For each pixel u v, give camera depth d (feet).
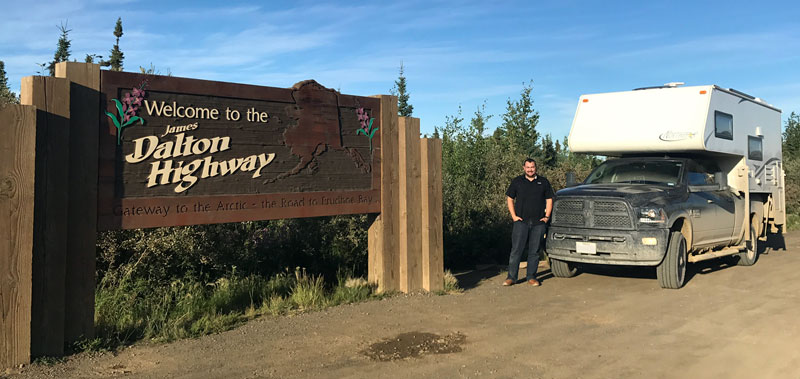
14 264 13.98
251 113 19.52
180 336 17.33
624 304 23.04
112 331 17.10
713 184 32.09
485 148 45.19
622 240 26.50
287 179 20.51
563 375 14.43
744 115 35.55
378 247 24.07
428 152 24.70
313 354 15.99
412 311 21.22
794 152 93.66
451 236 34.68
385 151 23.58
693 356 16.10
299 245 28.12
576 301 23.59
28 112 14.07
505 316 20.72
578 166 53.16
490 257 36.04
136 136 16.83
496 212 39.37
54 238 14.85
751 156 36.42
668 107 31.58
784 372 14.83
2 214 13.78
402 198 24.16
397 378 14.12
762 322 20.01
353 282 24.47
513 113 67.21
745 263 34.58
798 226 58.08
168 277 22.72
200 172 18.24
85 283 15.72
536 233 27.55
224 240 24.72
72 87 15.42
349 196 22.47
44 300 14.73
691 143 30.35
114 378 13.85
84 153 15.64
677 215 27.12
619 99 33.42
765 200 39.78
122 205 16.51
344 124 22.39
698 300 23.93
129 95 16.69
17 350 14.12
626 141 32.48
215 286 22.95
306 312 20.86
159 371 14.42
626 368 15.01
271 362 15.25
